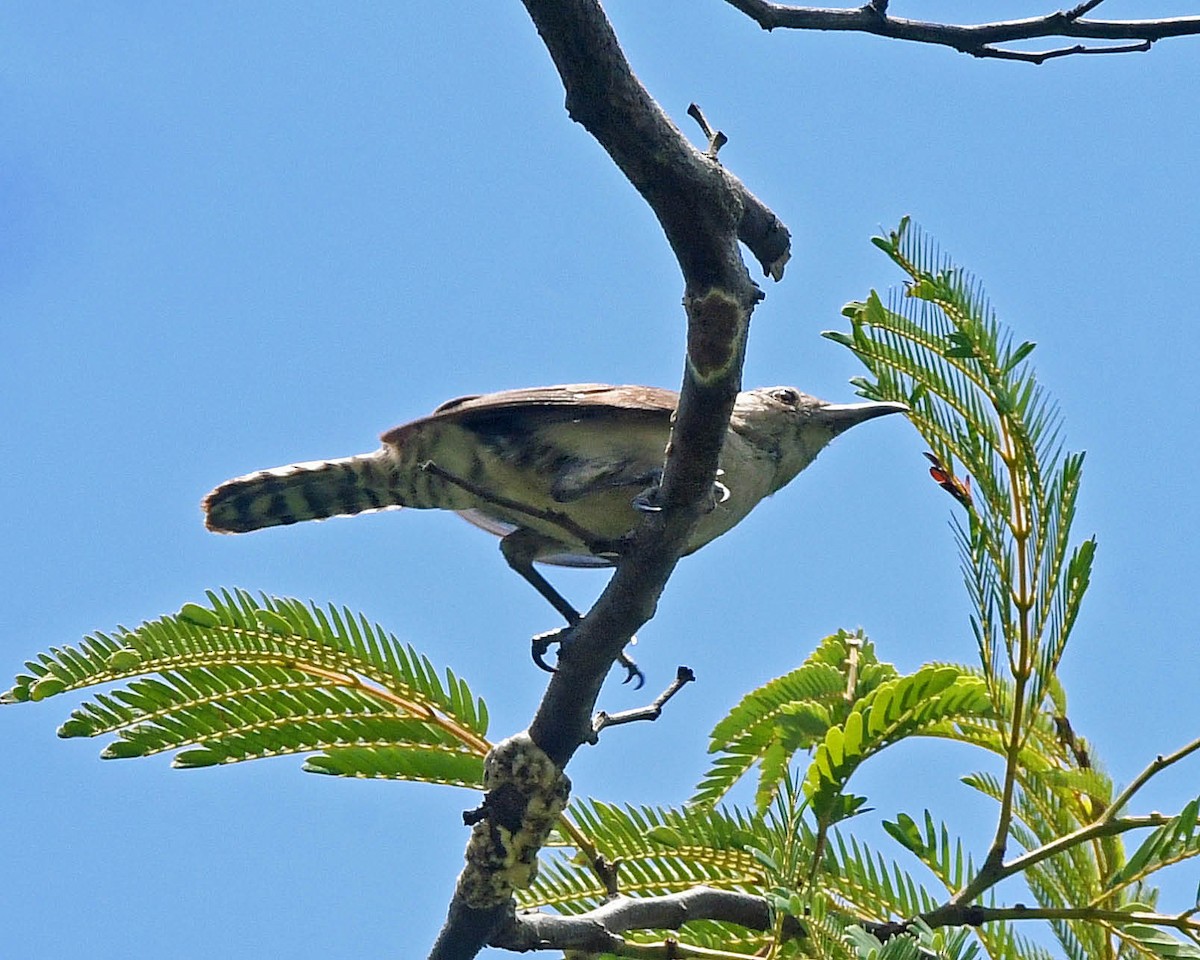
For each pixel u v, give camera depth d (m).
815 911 7.91
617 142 6.95
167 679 8.86
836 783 8.71
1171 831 8.77
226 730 8.92
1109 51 8.34
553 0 6.39
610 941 8.84
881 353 9.29
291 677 9.09
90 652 8.77
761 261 8.01
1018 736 8.88
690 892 9.40
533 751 8.75
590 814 9.88
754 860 9.59
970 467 8.89
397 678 9.28
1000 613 8.80
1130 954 9.39
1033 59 8.43
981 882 9.00
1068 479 8.79
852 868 9.62
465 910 8.84
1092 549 8.70
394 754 9.20
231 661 8.99
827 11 8.08
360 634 9.28
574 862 9.90
